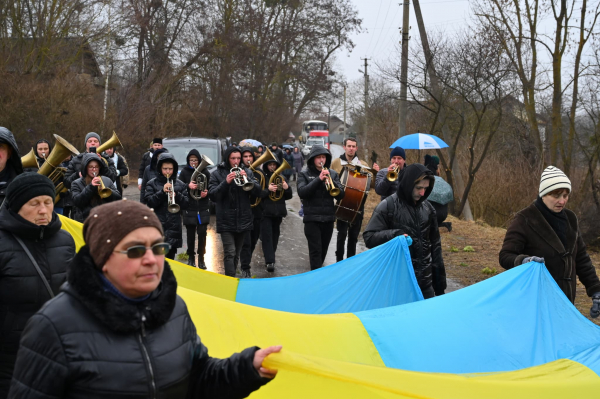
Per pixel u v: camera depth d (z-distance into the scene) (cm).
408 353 399
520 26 1700
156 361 209
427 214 566
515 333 411
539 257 475
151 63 3431
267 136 4622
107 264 207
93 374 199
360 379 259
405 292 523
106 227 206
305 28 4269
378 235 554
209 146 1802
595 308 493
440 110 1745
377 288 527
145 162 1209
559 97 1675
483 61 1586
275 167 970
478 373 364
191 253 946
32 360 198
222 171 858
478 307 430
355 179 857
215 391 229
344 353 388
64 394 201
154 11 3506
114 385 201
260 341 365
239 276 911
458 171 1795
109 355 202
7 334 317
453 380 293
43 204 324
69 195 905
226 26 3856
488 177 1802
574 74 1631
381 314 438
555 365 363
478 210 1795
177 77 3481
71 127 2539
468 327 417
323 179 818
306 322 403
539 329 411
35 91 2392
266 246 954
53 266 327
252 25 3959
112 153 1052
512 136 1966
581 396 317
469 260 1090
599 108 1588
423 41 1636
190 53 3678
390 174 838
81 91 2641
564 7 1611
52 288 324
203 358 234
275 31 4253
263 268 993
